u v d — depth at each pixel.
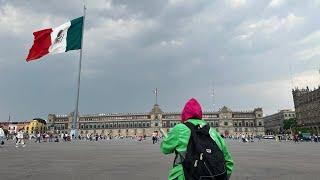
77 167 14.16
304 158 20.52
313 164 16.06
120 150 30.58
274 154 25.19
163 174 11.96
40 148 32.91
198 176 3.66
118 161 17.55
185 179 3.76
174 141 3.92
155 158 20.11
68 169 13.34
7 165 14.86
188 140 3.86
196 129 3.92
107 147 38.16
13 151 26.75
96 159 18.70
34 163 15.89
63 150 28.84
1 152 25.19
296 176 11.42
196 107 4.32
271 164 16.05
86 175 11.52
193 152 3.77
